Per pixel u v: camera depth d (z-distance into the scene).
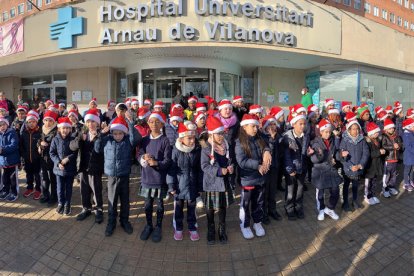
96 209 4.44
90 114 4.30
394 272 3.17
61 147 4.48
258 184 3.96
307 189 6.01
